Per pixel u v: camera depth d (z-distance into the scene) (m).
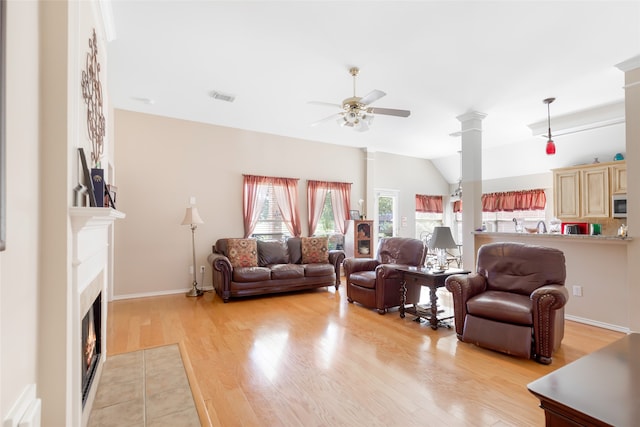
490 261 3.43
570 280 3.80
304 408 2.02
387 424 1.86
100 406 1.95
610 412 1.19
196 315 3.94
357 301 4.37
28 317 1.17
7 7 0.97
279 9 2.45
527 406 2.04
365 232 6.50
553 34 2.76
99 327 2.37
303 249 5.62
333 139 6.45
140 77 3.62
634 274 3.18
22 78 1.11
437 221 8.77
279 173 6.10
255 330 3.41
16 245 1.05
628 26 2.64
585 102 4.36
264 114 4.91
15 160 1.04
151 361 2.59
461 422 1.88
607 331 3.41
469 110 4.67
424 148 7.27
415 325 3.59
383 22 2.61
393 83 3.76
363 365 2.60
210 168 5.41
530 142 6.43
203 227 5.35
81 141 1.72
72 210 1.39
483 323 2.89
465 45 2.95
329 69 3.42
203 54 3.11
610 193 5.39
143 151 4.90
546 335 2.61
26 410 1.09
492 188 7.74
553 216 6.29
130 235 4.80
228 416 1.94
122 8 2.43
